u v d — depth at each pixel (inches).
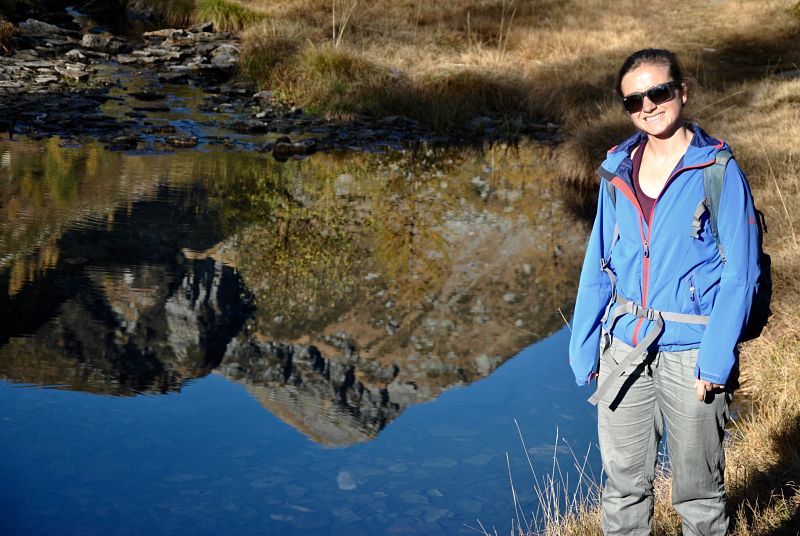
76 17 799.1
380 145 509.4
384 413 201.5
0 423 187.0
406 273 303.4
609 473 115.2
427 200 399.9
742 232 100.8
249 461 176.1
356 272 301.4
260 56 642.8
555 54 711.7
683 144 105.7
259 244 320.2
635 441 112.8
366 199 394.3
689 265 103.9
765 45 746.8
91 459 174.4
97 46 681.6
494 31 778.8
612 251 111.7
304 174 428.8
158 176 395.9
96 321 244.4
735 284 101.0
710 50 727.1
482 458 179.8
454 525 153.6
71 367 216.8
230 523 152.9
